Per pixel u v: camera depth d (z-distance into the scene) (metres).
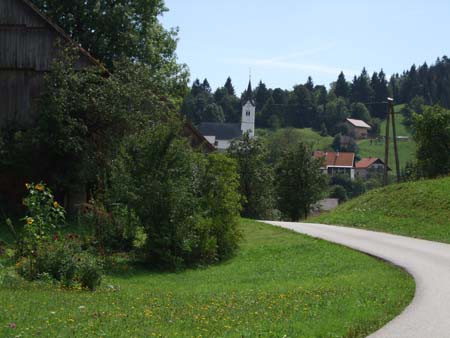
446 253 18.89
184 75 46.22
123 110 26.72
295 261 19.33
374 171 121.50
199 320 9.59
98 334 8.45
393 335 8.93
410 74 179.75
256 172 60.66
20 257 14.70
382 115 172.88
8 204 27.78
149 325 9.16
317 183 61.84
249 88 156.75
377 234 25.42
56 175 27.03
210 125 153.38
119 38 41.12
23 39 29.66
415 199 30.19
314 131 161.75
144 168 19.34
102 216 19.53
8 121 28.70
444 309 10.78
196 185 21.00
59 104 26.03
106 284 14.80
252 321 9.42
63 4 40.41
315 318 9.56
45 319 9.42
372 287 12.86
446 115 44.00
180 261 19.20
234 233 21.50
